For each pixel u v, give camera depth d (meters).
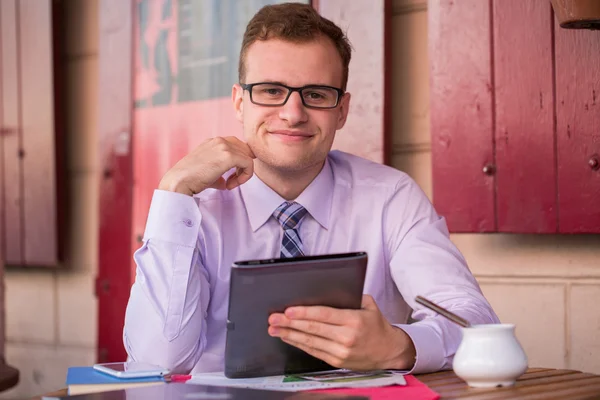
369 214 1.97
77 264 3.61
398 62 2.78
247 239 1.91
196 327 1.71
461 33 2.46
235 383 1.42
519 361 1.40
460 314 1.65
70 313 3.63
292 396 1.23
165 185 1.74
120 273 3.35
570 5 2.04
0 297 3.46
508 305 2.56
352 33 2.73
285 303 1.42
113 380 1.42
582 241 2.44
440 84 2.50
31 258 3.59
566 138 2.28
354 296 1.46
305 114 1.82
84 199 3.58
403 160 2.78
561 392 1.34
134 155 3.30
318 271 1.41
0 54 3.64
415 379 1.45
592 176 2.24
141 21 3.27
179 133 3.16
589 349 2.42
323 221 1.94
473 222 2.44
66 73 3.63
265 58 1.82
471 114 2.45
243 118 1.90
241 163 1.77
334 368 1.56
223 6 3.03
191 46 3.12
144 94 3.27
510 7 2.38
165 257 1.69
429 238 1.90
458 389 1.38
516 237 2.55
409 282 1.87
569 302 2.46
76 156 3.61
